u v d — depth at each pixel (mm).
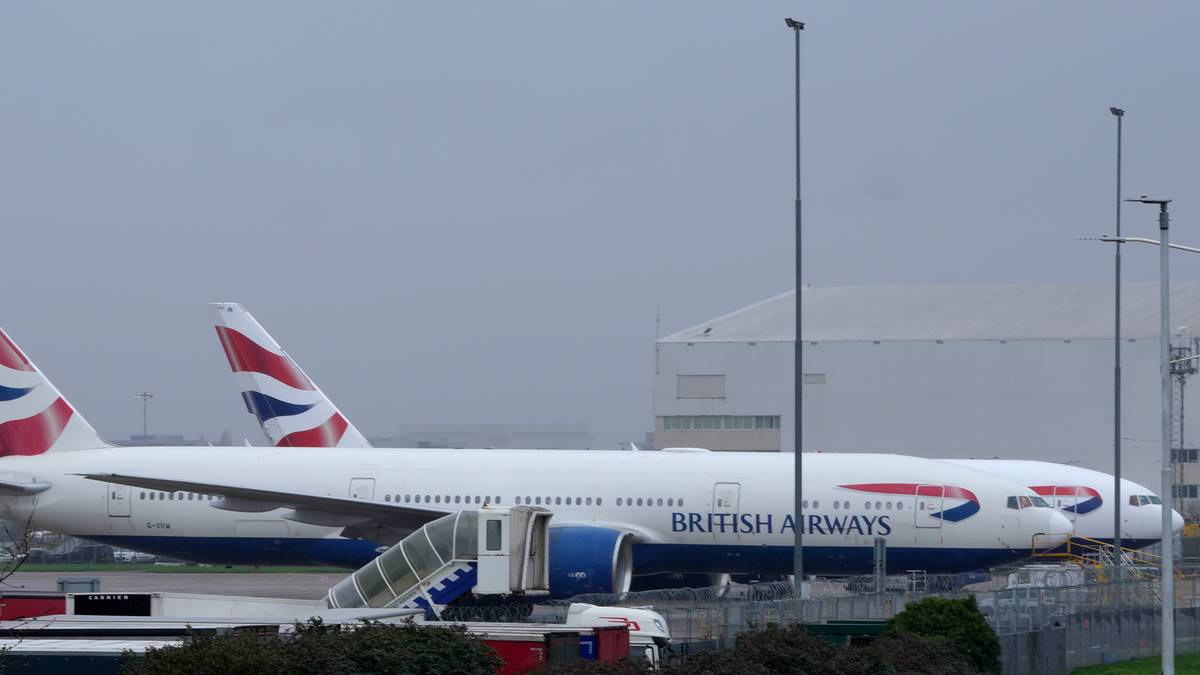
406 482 92000
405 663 38625
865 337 189250
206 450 96438
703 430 190875
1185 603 78500
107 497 95125
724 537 89125
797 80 77062
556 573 82438
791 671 46312
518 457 92812
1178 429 178000
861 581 82375
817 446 188000
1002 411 184250
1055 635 65375
